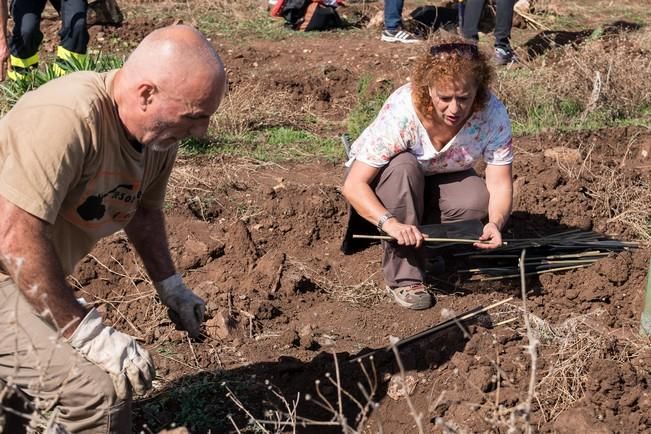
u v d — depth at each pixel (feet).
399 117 15.92
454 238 16.17
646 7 41.34
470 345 14.73
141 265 17.78
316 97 28.71
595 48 29.84
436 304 17.17
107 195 11.29
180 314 12.91
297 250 19.36
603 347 14.85
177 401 14.26
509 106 26.91
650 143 24.23
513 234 19.40
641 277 17.33
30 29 26.81
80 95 10.52
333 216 20.27
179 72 10.36
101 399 10.82
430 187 17.10
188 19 36.70
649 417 13.57
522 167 22.12
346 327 16.63
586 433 13.33
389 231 15.79
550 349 15.12
